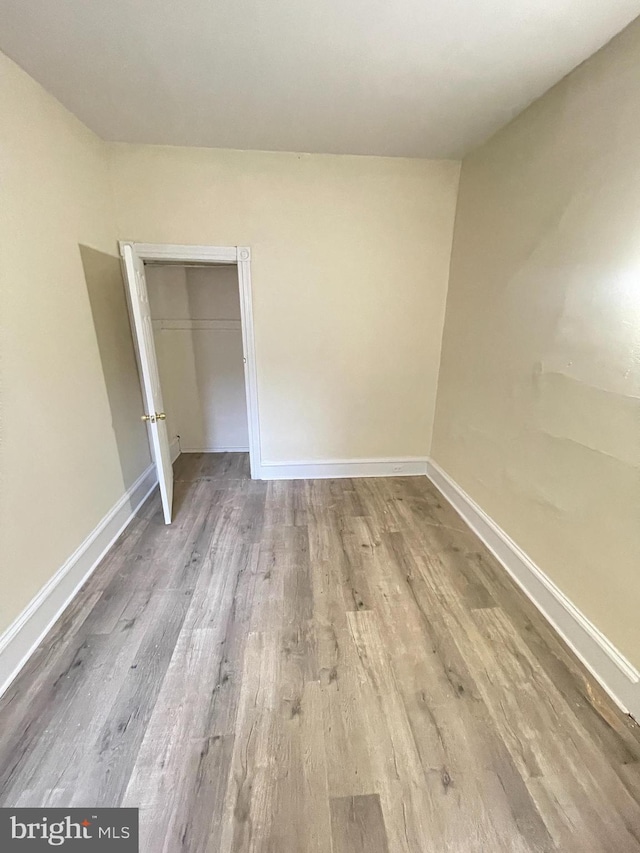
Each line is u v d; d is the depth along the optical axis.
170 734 1.50
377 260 3.23
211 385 4.25
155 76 1.94
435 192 3.11
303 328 3.35
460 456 3.14
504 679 1.74
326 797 1.31
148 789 1.33
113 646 1.88
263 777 1.36
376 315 3.37
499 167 2.50
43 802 1.29
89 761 1.40
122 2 1.45
